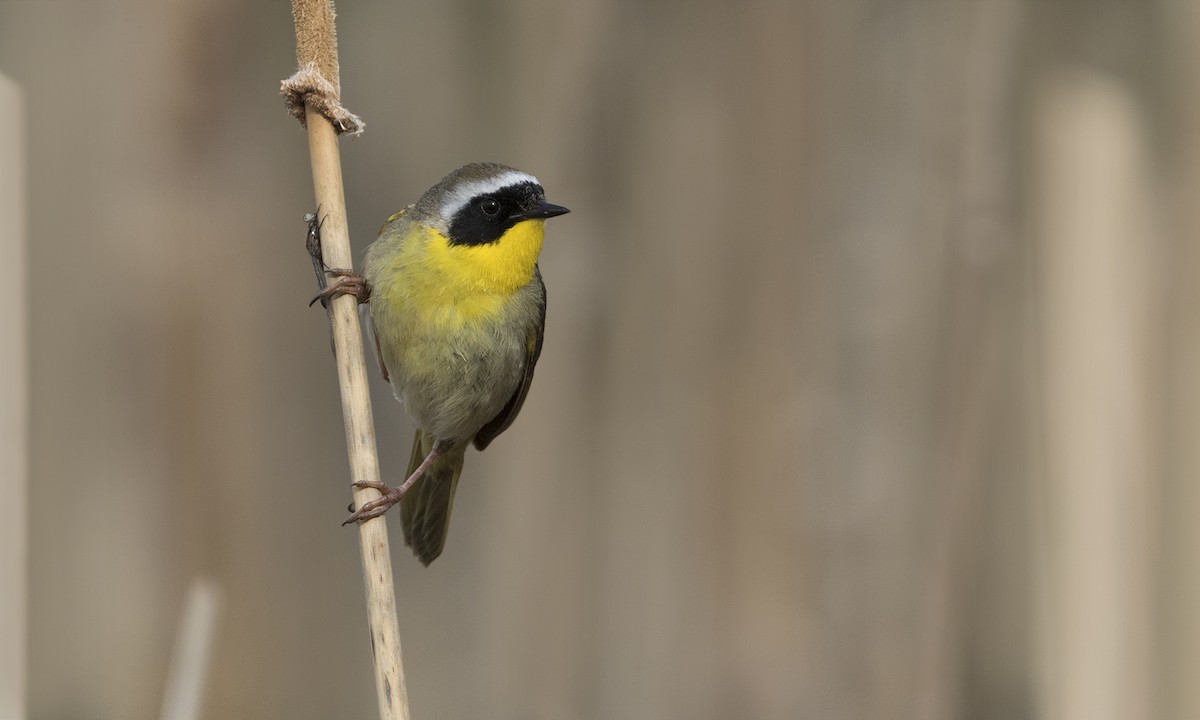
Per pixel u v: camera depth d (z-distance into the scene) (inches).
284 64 490.0
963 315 434.9
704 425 459.5
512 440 474.0
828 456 442.3
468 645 488.4
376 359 386.3
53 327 463.8
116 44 465.4
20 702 339.0
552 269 470.3
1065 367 406.9
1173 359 411.2
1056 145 414.6
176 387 468.1
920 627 431.5
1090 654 397.4
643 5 472.7
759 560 447.5
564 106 468.8
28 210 461.7
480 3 488.1
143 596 462.3
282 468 482.6
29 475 461.1
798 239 450.9
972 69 435.2
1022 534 449.1
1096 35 460.4
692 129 467.2
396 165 500.7
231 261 474.9
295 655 479.8
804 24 452.8
